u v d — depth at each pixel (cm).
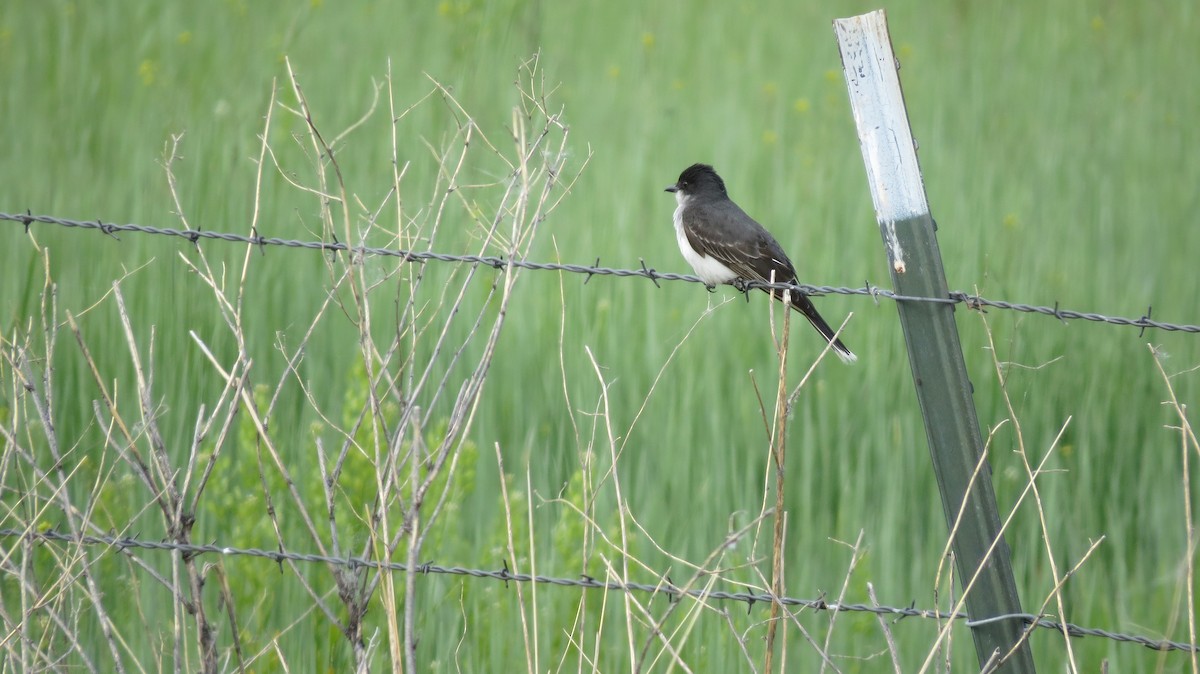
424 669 900
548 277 1402
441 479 930
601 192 1664
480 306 1310
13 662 657
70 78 1950
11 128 1769
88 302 1252
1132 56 2394
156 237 1384
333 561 650
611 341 1262
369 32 2183
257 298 1274
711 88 2233
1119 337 1325
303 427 1120
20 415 829
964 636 967
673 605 598
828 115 2111
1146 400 1250
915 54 2425
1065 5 2711
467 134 700
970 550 679
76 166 1623
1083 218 1680
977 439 677
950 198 1683
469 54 1983
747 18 2667
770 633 634
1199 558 1015
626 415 1206
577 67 2278
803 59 2434
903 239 676
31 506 760
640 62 2325
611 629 930
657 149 1883
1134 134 2016
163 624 886
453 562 950
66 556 737
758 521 621
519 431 1182
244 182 1528
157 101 1866
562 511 1009
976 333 1296
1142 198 1756
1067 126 2067
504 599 932
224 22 2216
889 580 1000
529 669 609
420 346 1221
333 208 1466
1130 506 1138
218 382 1174
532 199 1507
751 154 1850
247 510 902
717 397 1210
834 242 1509
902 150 674
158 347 1194
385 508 614
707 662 895
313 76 1956
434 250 1343
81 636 872
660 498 1091
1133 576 1084
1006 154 1908
